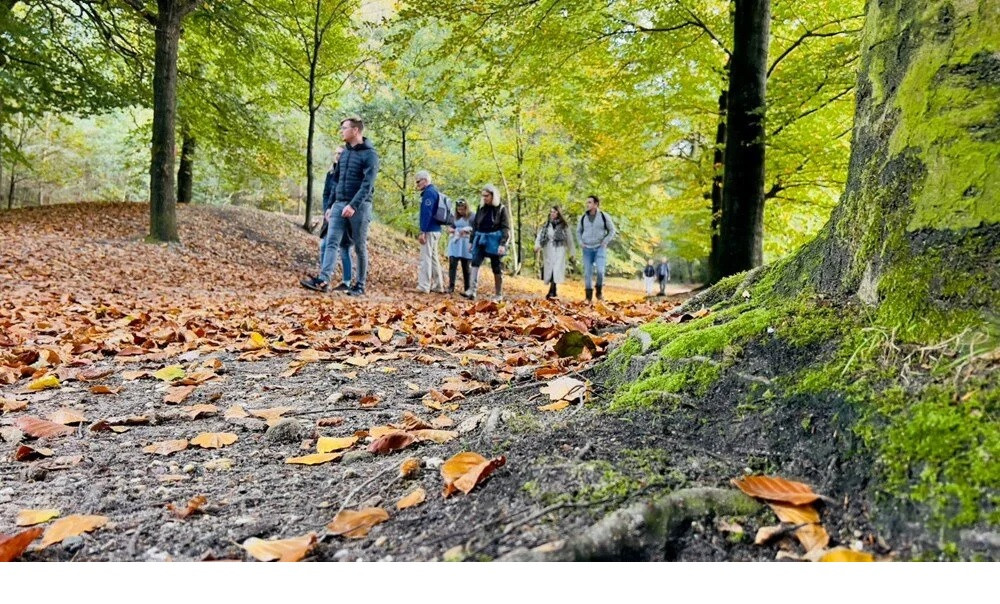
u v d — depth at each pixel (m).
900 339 1.35
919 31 1.58
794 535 1.10
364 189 7.43
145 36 13.68
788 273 2.09
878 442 1.17
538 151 21.16
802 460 1.31
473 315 5.44
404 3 8.35
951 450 1.05
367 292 8.88
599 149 14.16
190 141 18.42
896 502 1.07
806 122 10.42
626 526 1.08
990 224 1.31
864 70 1.82
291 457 1.84
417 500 1.36
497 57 8.85
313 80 16.64
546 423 1.75
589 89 10.70
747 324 1.78
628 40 9.74
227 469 1.77
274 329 4.47
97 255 10.08
